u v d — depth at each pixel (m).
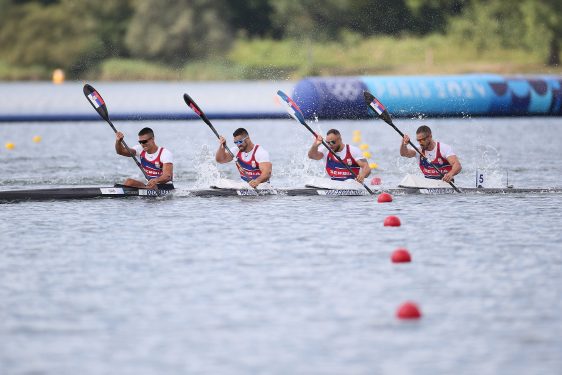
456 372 30.20
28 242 51.53
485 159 101.00
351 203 66.62
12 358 31.67
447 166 72.88
